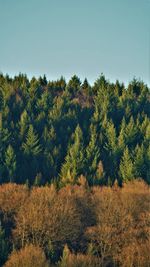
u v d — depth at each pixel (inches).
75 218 6387.8
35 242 6127.0
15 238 6151.6
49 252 5871.1
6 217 6737.2
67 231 6190.9
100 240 5974.4
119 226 6422.2
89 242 6176.2
